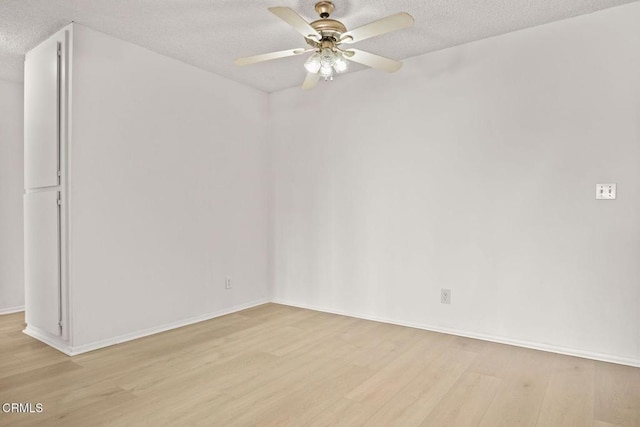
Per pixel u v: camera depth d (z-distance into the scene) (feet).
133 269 10.41
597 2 8.54
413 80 11.38
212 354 9.35
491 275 10.21
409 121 11.45
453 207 10.75
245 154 13.73
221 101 12.84
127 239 10.28
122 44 10.16
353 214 12.57
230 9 8.64
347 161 12.68
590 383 7.76
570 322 9.25
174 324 11.43
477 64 10.39
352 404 6.98
